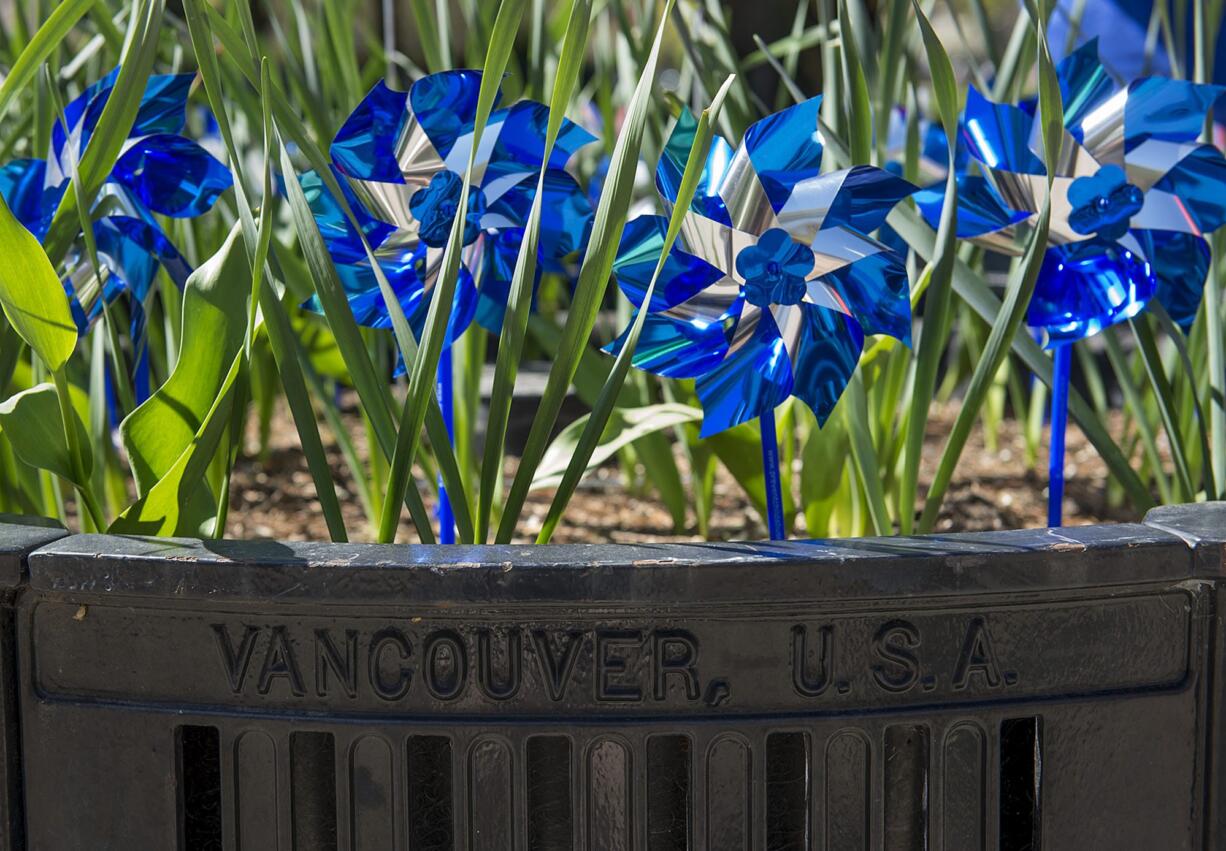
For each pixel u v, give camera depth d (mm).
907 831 563
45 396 648
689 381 942
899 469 986
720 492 1231
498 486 1018
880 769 537
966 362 1511
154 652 538
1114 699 552
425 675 524
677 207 552
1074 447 1406
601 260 577
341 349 603
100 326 892
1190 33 1335
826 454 860
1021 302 646
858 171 572
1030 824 611
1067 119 675
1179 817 566
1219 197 664
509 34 549
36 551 530
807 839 542
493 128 631
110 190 707
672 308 603
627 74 1031
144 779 546
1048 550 521
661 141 943
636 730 524
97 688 545
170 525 621
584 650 522
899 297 592
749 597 506
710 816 533
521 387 1424
